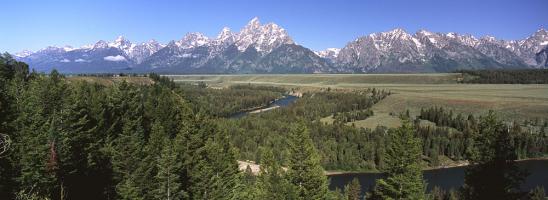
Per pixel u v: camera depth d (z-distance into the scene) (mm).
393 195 42938
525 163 175750
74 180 64125
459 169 171500
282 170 55688
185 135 72625
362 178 158875
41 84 74562
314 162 47688
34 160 53656
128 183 57219
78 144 65812
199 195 62875
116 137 80875
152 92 124812
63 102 69312
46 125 59062
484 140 36250
